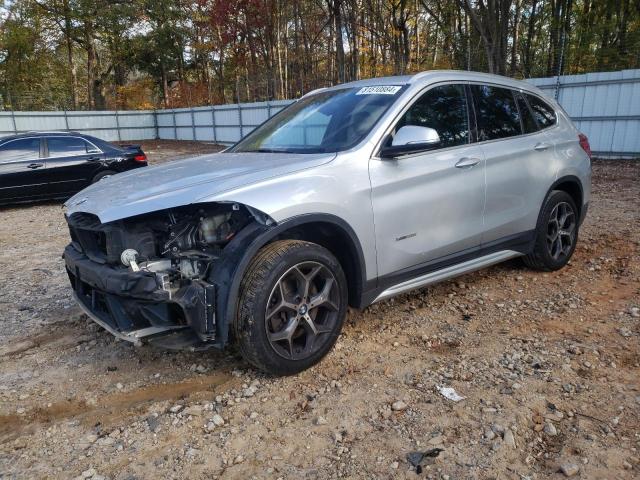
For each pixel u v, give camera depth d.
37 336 3.94
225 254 2.85
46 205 10.59
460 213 3.84
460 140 3.92
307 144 3.68
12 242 7.28
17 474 2.40
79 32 42.66
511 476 2.28
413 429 2.62
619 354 3.31
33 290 5.06
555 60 25.72
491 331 3.72
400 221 3.47
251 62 40.28
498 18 21.81
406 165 3.50
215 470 2.38
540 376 3.07
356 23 28.61
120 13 42.03
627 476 2.24
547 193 4.58
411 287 3.68
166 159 21.08
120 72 51.03
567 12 28.02
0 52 45.50
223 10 35.56
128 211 2.87
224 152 4.22
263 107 27.39
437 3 30.20
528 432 2.57
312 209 3.03
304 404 2.87
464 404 2.81
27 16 42.53
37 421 2.83
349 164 3.26
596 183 10.56
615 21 25.47
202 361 3.42
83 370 3.38
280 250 2.93
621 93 14.72
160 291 2.77
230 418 2.78
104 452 2.54
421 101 3.73
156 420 2.79
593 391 2.90
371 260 3.37
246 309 2.85
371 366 3.27
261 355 2.92
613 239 6.00
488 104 4.23
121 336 2.98
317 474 2.33
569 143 4.87
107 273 2.90
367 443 2.53
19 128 32.16
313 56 39.47
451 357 3.36
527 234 4.50
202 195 2.84
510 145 4.25
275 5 34.06
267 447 2.54
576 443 2.47
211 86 49.28
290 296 3.07
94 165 10.38
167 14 44.81
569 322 3.82
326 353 3.25
